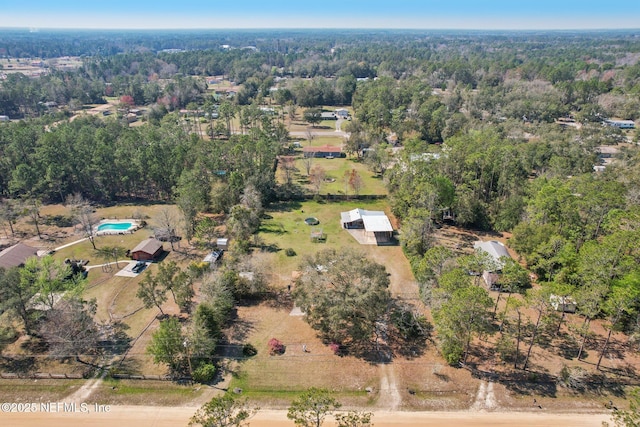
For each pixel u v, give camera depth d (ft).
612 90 531.50
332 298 141.90
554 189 203.62
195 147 293.43
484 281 185.06
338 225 247.91
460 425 116.06
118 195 289.12
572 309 161.27
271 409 121.19
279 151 365.20
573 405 122.21
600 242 184.85
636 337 139.33
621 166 289.94
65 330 134.41
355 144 379.96
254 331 152.76
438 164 257.34
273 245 220.02
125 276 187.62
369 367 136.26
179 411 119.65
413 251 201.05
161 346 127.24
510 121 423.64
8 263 182.09
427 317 159.74
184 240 224.74
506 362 137.80
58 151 264.31
